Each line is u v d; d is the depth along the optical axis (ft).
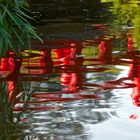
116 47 18.45
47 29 22.31
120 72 15.10
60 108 11.89
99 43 19.25
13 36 19.15
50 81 14.26
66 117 11.26
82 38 20.20
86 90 13.37
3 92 13.26
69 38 20.22
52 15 26.37
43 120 11.10
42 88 13.60
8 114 11.59
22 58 16.92
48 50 18.10
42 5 30.07
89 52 17.84
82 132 10.27
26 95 13.01
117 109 11.73
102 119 11.06
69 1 31.73
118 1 31.58
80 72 15.16
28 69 15.55
